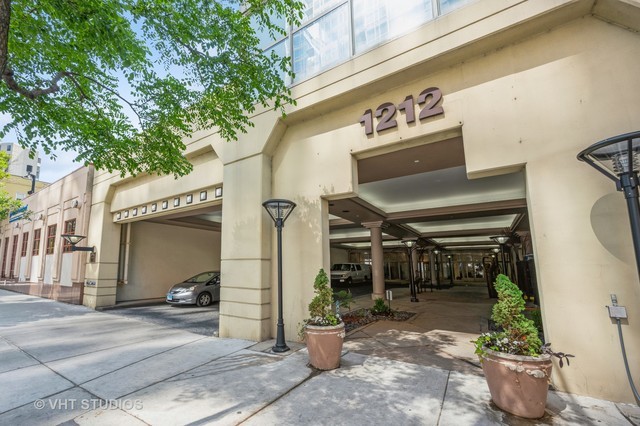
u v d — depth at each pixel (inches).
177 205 354.6
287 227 251.1
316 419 122.0
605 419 118.8
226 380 162.4
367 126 213.8
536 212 154.9
